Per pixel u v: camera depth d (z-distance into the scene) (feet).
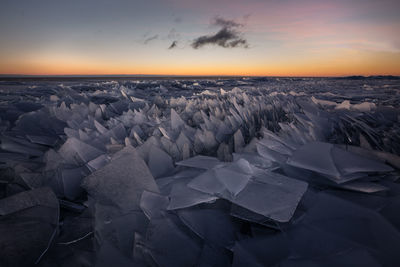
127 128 7.78
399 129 6.13
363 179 3.58
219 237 2.71
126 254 2.55
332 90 33.78
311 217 2.85
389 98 19.67
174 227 2.80
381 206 2.96
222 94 18.33
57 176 3.94
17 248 2.45
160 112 11.11
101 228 2.83
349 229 2.64
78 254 2.59
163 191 3.51
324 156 3.91
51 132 7.34
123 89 23.39
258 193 3.05
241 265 2.31
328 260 2.27
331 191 3.36
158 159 4.33
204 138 5.37
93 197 3.18
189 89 41.42
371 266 2.17
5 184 4.12
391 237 2.49
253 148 4.75
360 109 9.16
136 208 3.08
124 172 3.33
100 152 4.78
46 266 2.43
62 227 3.05
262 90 26.25
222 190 3.12
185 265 2.45
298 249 2.44
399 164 4.12
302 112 8.91
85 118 9.12
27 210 2.90
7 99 17.48
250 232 2.77
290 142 4.87
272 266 2.27
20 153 5.54
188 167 4.28
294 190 3.13
